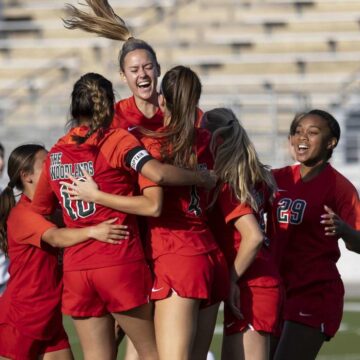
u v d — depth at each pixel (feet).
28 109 225.76
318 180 63.93
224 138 54.75
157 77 62.90
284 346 62.80
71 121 54.80
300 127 64.03
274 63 250.78
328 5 260.42
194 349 54.29
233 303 54.49
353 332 116.78
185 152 51.98
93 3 62.59
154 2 264.72
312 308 62.49
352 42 254.88
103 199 51.26
